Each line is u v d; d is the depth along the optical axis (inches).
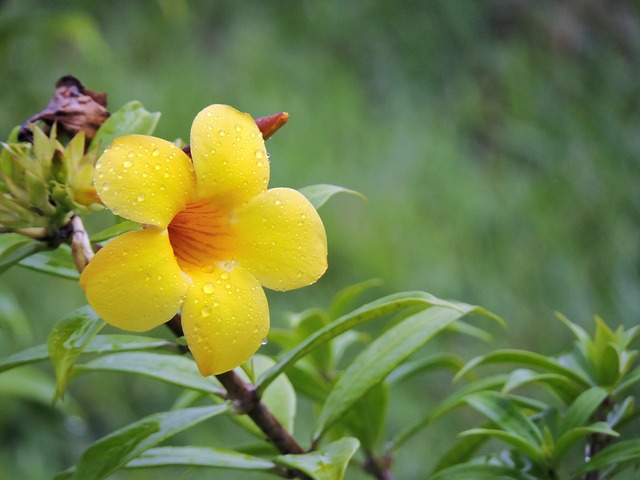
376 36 280.4
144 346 56.5
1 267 51.7
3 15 129.0
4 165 54.1
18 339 162.9
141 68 251.1
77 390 175.9
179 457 58.1
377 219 209.3
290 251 51.3
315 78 255.3
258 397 57.0
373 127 246.4
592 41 265.3
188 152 53.1
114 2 269.1
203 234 51.8
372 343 61.5
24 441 164.6
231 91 244.1
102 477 52.1
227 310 48.5
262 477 150.7
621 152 229.9
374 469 71.7
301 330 79.6
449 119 256.8
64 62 229.8
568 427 62.4
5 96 205.2
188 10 273.3
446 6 277.4
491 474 61.8
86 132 58.7
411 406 172.7
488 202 219.5
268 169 52.7
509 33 279.0
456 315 60.9
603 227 213.3
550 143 235.6
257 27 273.1
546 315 197.6
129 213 46.7
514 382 64.4
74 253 50.1
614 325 196.2
